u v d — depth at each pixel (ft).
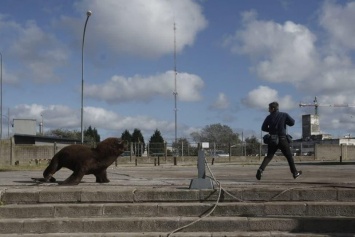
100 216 29.60
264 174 53.26
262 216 28.81
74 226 28.55
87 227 28.50
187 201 30.32
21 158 138.82
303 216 28.48
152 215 29.43
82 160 37.37
